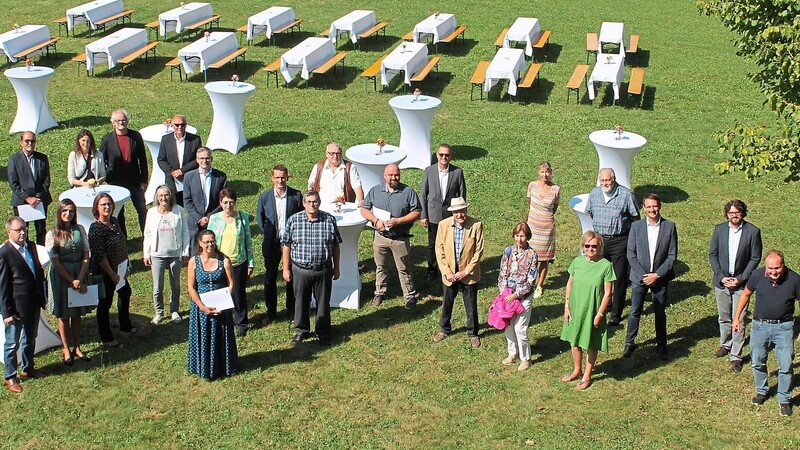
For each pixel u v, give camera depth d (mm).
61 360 10297
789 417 9234
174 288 11047
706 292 12023
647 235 10195
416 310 11555
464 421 9188
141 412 9328
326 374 10016
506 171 16344
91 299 9945
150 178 16188
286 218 11016
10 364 9641
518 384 9844
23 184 12711
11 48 21672
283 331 11008
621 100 20328
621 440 8867
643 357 10453
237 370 10062
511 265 9922
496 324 9789
